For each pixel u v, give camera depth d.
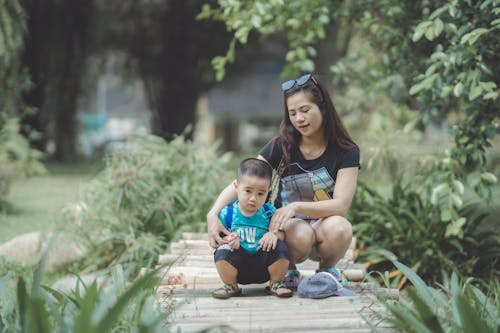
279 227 3.77
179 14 20.91
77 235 6.42
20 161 11.19
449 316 3.53
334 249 3.99
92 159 21.91
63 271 6.16
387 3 6.34
